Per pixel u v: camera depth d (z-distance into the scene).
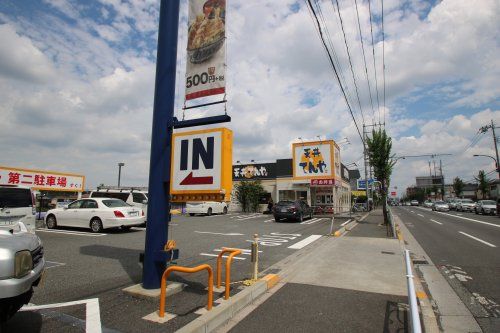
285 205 20.56
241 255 9.16
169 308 4.71
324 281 6.42
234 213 30.66
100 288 5.67
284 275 6.86
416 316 2.46
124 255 8.59
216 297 5.21
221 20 5.81
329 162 29.00
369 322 4.42
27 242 3.66
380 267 7.66
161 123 5.59
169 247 5.41
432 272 7.46
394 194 57.31
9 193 9.46
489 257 9.23
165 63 5.70
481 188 57.69
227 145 5.41
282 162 32.59
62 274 6.63
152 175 5.50
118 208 13.50
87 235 12.76
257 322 4.39
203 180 5.41
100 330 3.98
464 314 4.94
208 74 5.84
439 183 86.94
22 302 3.41
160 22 5.84
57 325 4.12
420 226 18.91
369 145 21.91
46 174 20.20
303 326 4.27
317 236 13.38
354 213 33.78
